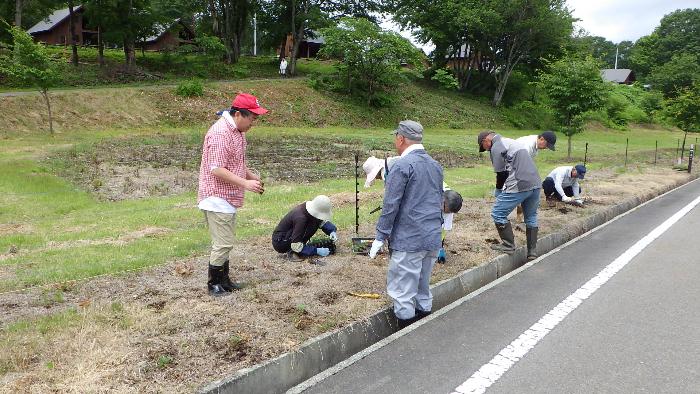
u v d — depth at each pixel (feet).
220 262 14.53
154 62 120.47
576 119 70.03
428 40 147.13
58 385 9.43
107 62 114.11
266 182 39.86
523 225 25.30
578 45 151.23
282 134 82.33
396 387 10.61
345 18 122.42
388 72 120.16
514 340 12.99
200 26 142.72
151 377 9.87
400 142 13.48
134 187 37.24
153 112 88.07
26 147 56.24
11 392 9.12
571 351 12.38
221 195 14.02
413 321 14.60
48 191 34.45
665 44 277.85
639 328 13.79
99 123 79.20
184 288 15.25
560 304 15.62
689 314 14.79
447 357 12.02
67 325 12.27
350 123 108.58
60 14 149.28
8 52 102.42
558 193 30.22
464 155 66.59
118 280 15.99
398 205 12.78
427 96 137.28
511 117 137.90
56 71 70.33
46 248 20.40
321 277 16.51
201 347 11.23
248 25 174.19
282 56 140.56
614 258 20.99
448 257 19.40
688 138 139.03
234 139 13.84
